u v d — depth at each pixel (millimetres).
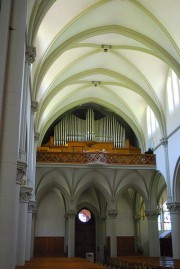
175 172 24062
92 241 33688
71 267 13695
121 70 26781
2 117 9312
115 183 29125
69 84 27250
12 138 9211
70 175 28500
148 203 29141
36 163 26281
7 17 9883
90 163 26531
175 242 23750
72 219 28500
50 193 33312
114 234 28172
